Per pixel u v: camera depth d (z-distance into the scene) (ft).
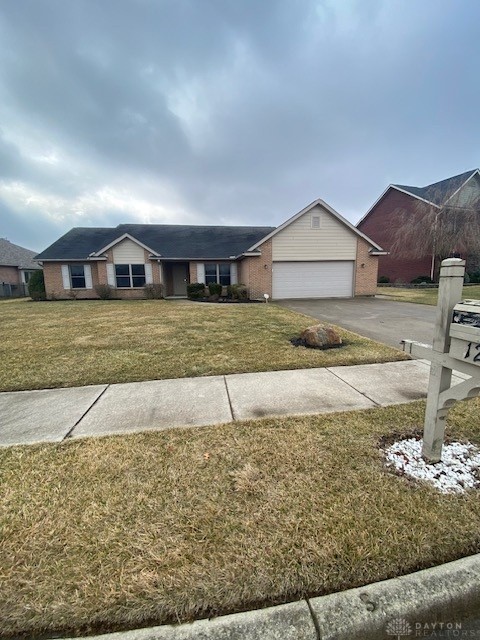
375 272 52.29
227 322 28.66
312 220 50.14
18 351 19.39
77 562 5.18
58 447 8.85
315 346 19.56
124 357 17.87
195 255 57.67
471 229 61.67
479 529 5.81
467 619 4.62
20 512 6.36
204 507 6.41
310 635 4.22
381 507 6.36
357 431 9.45
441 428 7.81
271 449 8.53
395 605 4.56
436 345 7.55
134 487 7.09
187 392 12.85
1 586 4.79
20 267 89.35
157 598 4.60
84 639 4.13
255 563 5.12
